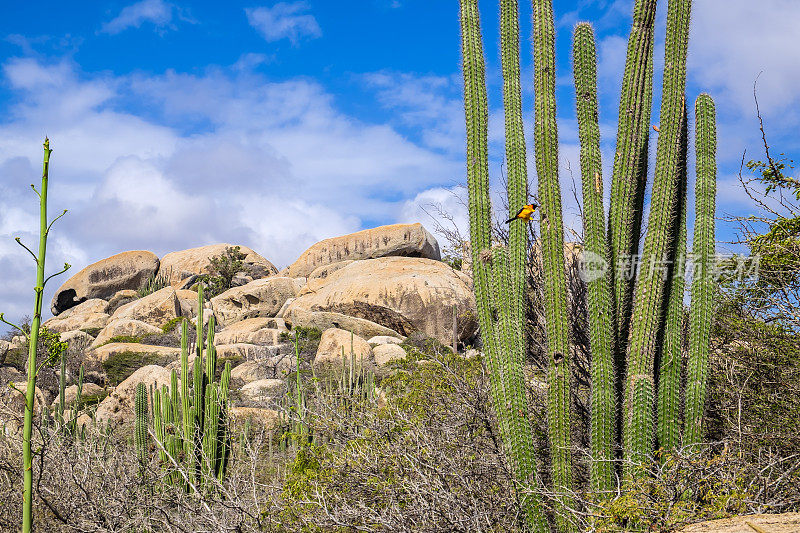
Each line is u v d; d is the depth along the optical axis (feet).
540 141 18.15
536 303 21.39
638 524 13.47
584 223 18.26
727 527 10.77
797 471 15.57
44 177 13.52
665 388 16.94
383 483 18.99
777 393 20.57
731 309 22.31
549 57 18.65
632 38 18.31
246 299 166.81
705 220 17.48
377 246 185.16
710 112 17.90
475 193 18.94
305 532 19.08
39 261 13.60
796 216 21.84
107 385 114.11
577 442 19.08
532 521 16.61
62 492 21.72
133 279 214.69
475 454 19.54
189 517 20.17
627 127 18.03
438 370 24.48
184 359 33.19
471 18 19.99
